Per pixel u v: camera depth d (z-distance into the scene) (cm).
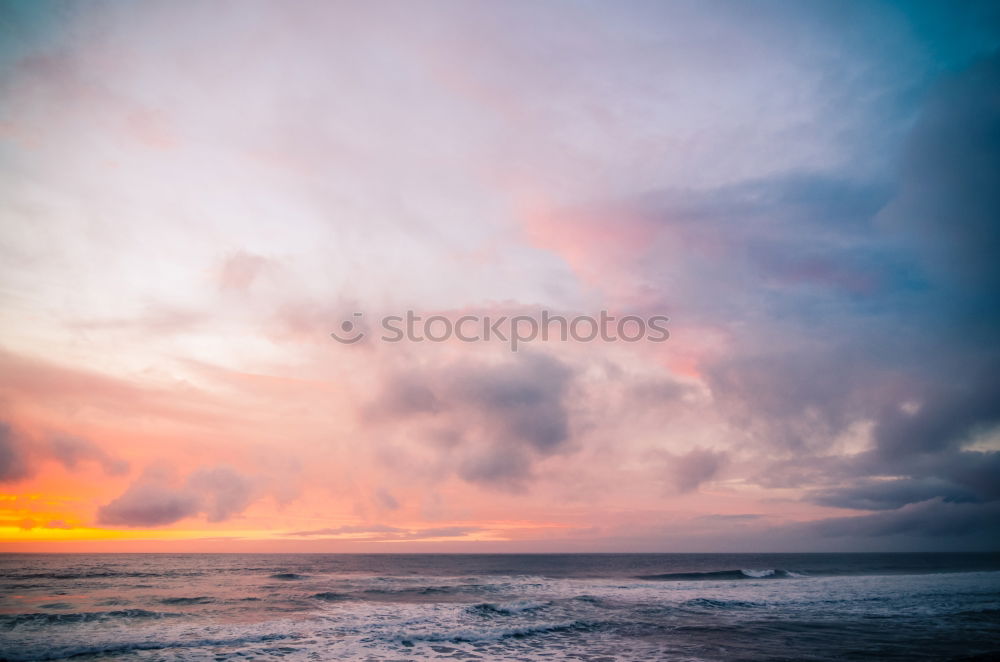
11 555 10319
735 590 2866
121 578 3700
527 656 1349
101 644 1403
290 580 3516
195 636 1511
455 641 1505
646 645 1473
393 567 6062
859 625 1788
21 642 1434
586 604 2286
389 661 1283
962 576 3781
